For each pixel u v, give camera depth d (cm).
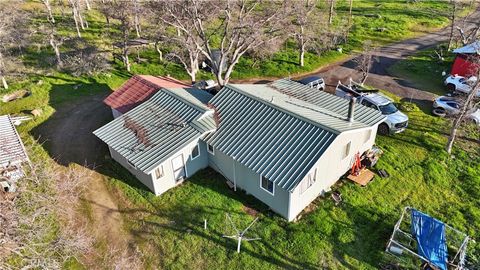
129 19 4206
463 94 3144
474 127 2666
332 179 2127
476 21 5203
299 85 2827
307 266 1716
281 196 1858
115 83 3553
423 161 2358
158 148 2109
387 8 5884
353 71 3806
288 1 3744
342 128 1966
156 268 1750
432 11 5675
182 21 3136
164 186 2145
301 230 1872
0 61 3338
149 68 3869
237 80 3734
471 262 1717
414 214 1819
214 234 1878
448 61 3888
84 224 1970
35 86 3338
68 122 2892
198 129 2175
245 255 1772
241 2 3475
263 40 3459
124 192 2173
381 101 2711
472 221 1930
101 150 2544
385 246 1792
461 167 2306
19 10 4562
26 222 1433
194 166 2247
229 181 2200
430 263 1638
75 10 4231
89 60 3681
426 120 2802
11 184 1841
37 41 4088
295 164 1836
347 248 1788
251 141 2042
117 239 1894
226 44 3988
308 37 3766
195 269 1733
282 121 2069
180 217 1988
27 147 2559
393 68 3834
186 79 3709
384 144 2527
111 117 2961
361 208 1998
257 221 1939
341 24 5025
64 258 1600
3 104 3089
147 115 2388
